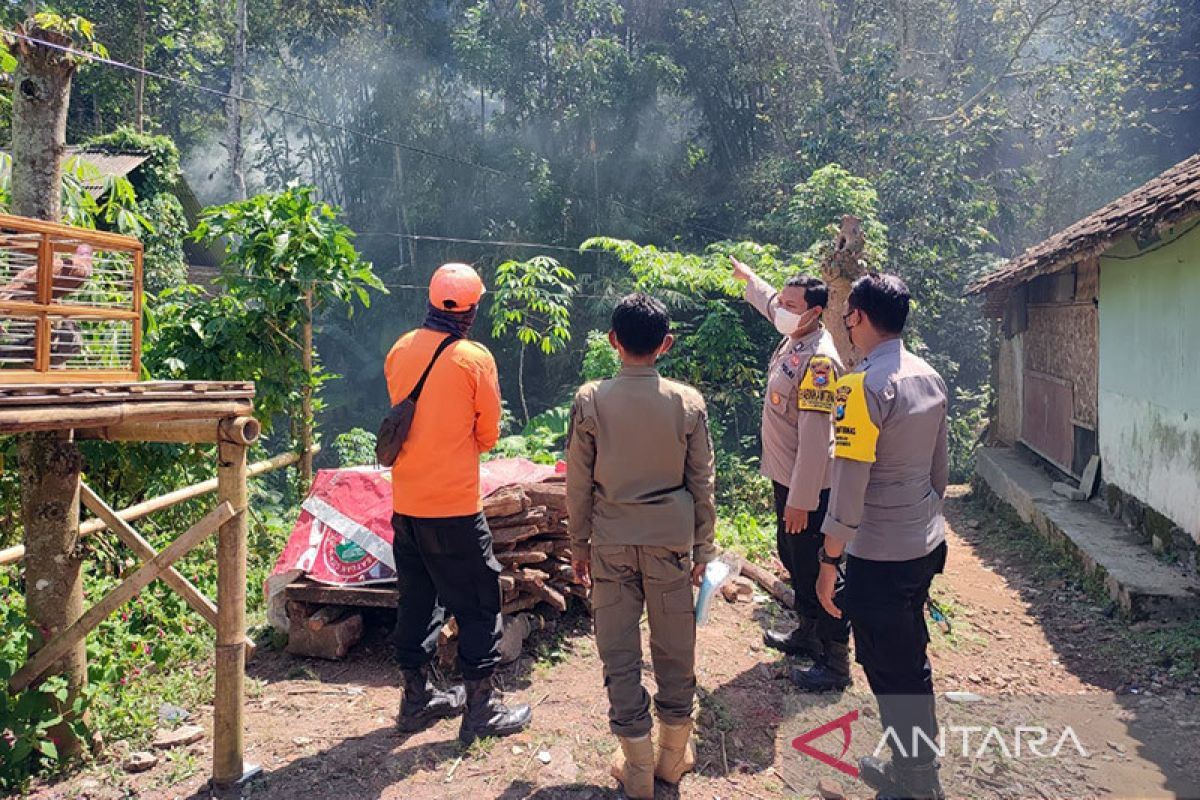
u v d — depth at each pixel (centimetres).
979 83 2066
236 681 323
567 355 1962
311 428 677
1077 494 838
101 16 2131
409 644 366
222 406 317
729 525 761
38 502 343
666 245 2056
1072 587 650
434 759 344
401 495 354
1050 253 761
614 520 314
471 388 351
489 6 2195
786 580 619
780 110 2145
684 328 1418
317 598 439
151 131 2388
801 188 1470
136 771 336
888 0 1978
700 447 319
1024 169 2109
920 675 315
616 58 2088
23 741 316
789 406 416
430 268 2233
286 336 649
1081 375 891
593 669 437
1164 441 668
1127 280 757
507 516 459
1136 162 2042
